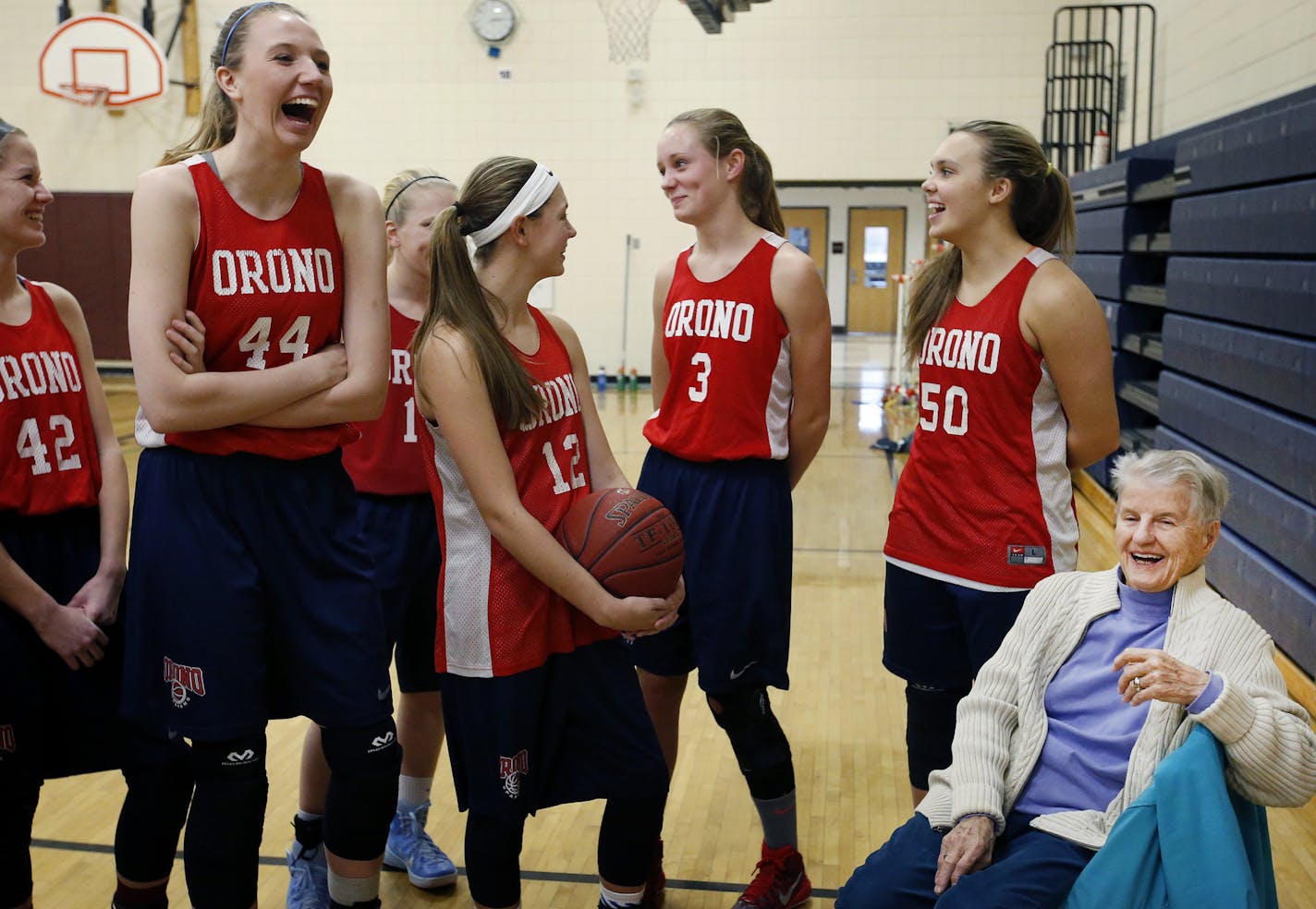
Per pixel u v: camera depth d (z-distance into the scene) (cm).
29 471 209
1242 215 463
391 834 267
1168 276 583
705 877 266
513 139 1255
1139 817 162
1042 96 1172
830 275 1856
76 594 214
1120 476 186
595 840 285
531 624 206
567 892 258
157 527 193
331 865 211
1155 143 797
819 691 395
